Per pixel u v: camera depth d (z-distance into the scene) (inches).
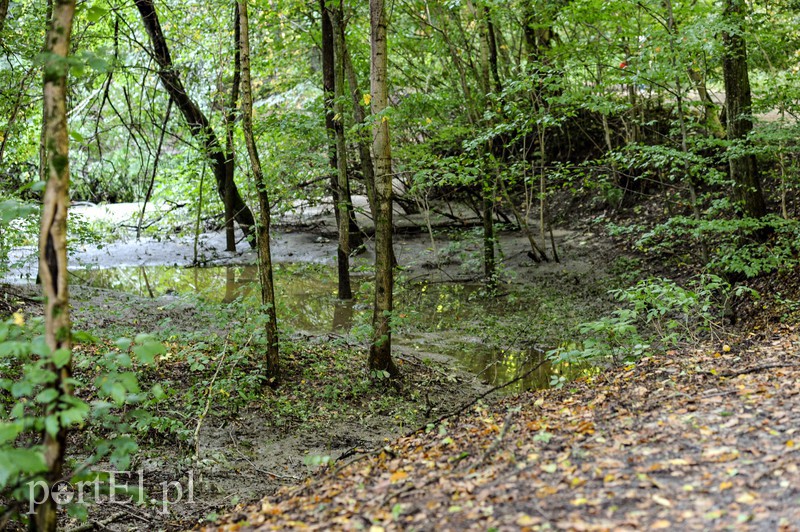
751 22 438.3
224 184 749.9
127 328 420.8
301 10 682.8
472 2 585.9
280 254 762.2
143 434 280.1
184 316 486.6
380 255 374.0
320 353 410.9
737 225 384.2
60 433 134.8
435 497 154.5
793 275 400.5
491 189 570.6
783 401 181.2
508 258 676.1
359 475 185.9
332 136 616.7
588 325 290.5
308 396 347.3
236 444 291.7
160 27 679.1
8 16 464.8
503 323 494.9
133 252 791.7
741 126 440.1
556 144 842.8
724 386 210.1
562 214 783.7
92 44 524.7
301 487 197.0
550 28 708.7
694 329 401.7
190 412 307.1
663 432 174.1
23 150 522.9
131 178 1010.1
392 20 684.7
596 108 429.4
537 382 374.6
